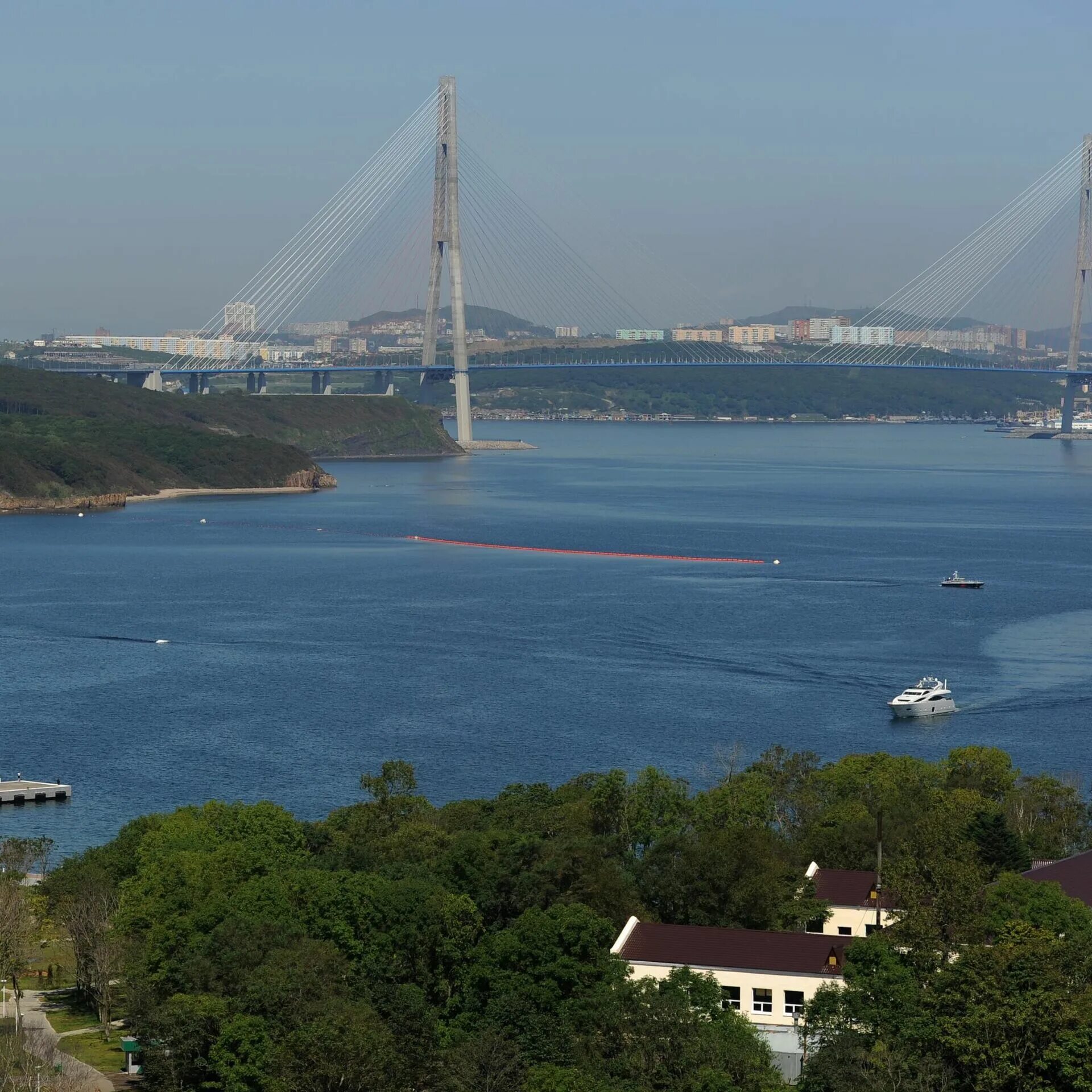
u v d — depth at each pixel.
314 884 90.75
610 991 78.56
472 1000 82.25
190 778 145.62
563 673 191.50
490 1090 73.19
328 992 80.19
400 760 135.25
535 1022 78.00
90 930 92.06
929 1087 70.00
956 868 88.12
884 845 101.25
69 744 157.75
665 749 155.75
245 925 86.38
